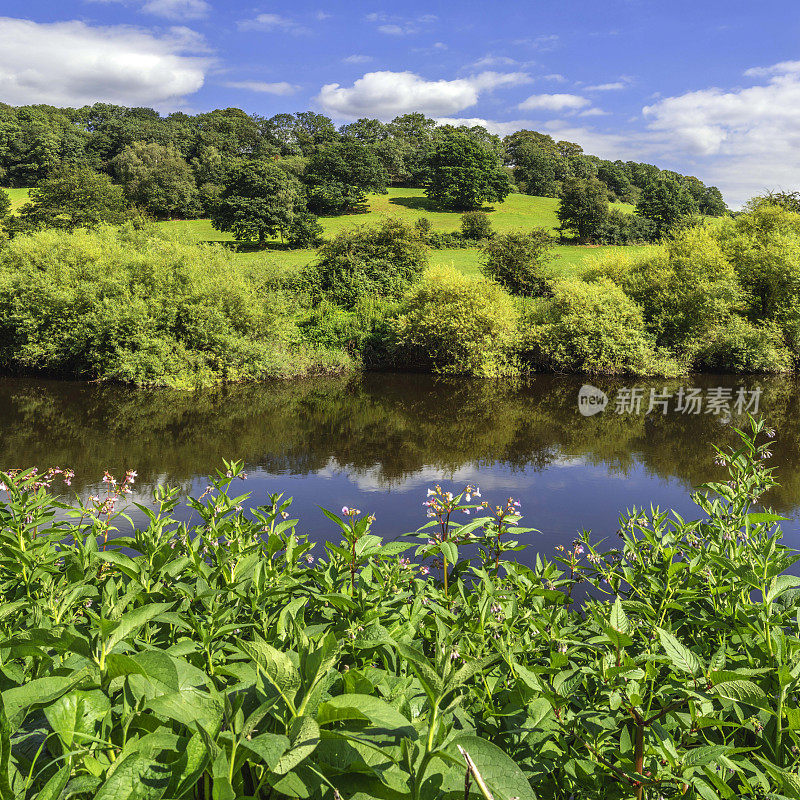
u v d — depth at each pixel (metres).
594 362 25.31
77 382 22.59
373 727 1.18
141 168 94.12
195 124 140.38
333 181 91.31
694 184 124.88
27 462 11.88
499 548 3.23
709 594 2.57
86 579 2.09
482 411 18.62
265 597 2.22
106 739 1.18
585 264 33.56
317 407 18.94
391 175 116.56
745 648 2.04
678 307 28.23
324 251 34.25
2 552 2.45
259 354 24.02
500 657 1.64
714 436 15.21
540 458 12.97
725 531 2.54
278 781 1.08
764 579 2.01
